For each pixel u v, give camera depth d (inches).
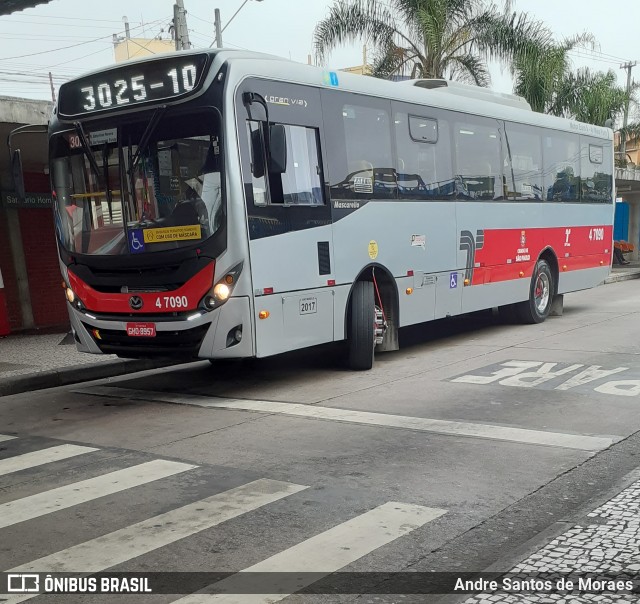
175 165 322.0
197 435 276.8
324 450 249.4
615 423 268.2
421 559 164.9
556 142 572.1
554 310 591.8
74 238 350.0
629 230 1438.2
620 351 407.8
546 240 555.5
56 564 169.0
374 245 390.3
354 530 181.3
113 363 431.2
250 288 318.0
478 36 891.4
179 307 321.4
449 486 210.1
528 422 273.3
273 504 200.5
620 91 1057.5
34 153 563.2
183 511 198.2
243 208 315.6
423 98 433.7
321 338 359.3
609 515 179.9
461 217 460.8
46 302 643.5
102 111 335.0
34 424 311.9
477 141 480.1
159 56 323.6
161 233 323.9
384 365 405.4
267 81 334.3
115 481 226.8
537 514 188.9
